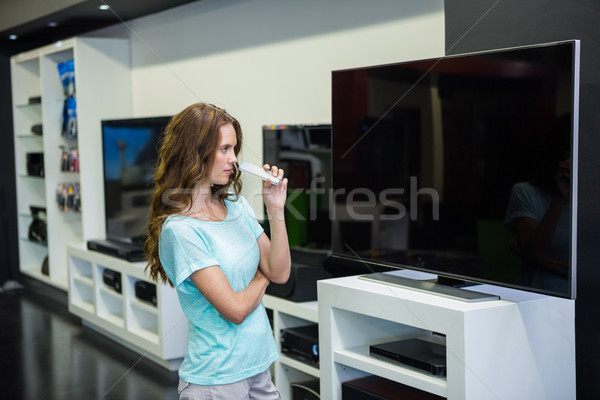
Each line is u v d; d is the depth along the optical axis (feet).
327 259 9.04
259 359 4.70
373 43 9.16
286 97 10.76
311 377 8.99
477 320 5.85
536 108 5.75
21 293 16.78
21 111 17.34
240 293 4.52
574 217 5.53
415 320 6.27
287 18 10.61
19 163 17.47
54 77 15.84
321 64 10.05
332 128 7.95
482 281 6.34
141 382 10.08
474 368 5.84
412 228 7.03
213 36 12.30
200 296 4.58
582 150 6.43
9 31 15.99
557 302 6.43
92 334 12.96
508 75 5.98
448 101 6.54
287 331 8.75
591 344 6.49
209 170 4.51
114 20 14.58
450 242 6.64
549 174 5.69
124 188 12.94
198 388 4.60
